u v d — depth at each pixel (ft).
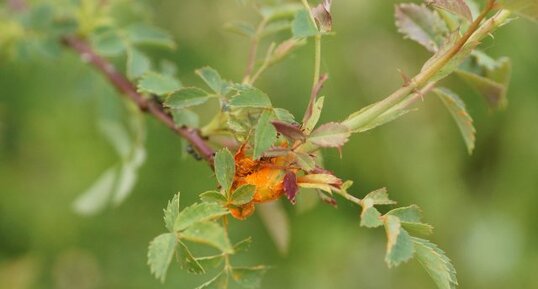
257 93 1.54
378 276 4.01
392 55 3.60
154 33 2.26
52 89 3.68
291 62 3.54
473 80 1.92
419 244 1.52
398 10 1.85
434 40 1.83
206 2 3.55
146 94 2.02
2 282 3.85
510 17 1.59
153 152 3.82
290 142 1.55
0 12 2.40
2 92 3.81
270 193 1.54
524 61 3.62
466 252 3.88
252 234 3.87
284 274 3.92
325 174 1.54
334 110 3.59
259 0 2.18
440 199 3.83
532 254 3.86
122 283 3.93
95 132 3.91
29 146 3.97
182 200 3.81
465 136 1.77
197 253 3.69
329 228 3.97
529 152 3.78
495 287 3.85
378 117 1.57
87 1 2.30
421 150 3.82
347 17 3.55
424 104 3.79
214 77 1.71
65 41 2.33
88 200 2.64
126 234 4.01
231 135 1.78
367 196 1.52
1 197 3.98
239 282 1.57
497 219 3.86
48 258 4.00
